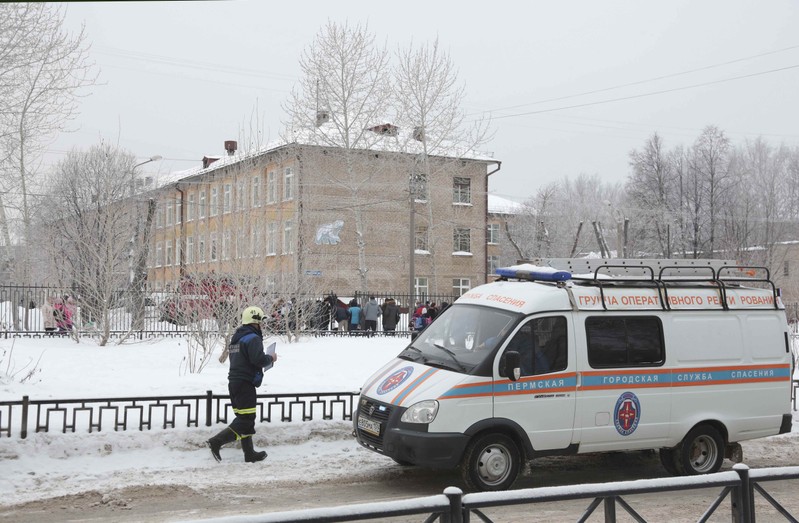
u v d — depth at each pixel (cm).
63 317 2116
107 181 3016
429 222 4116
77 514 719
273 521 355
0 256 2644
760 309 987
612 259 964
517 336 841
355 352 1981
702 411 924
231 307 1709
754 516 472
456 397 802
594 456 1042
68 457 891
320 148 3781
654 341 909
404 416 806
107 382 1302
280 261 2220
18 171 1984
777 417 970
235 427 930
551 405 843
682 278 973
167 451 940
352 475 899
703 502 720
